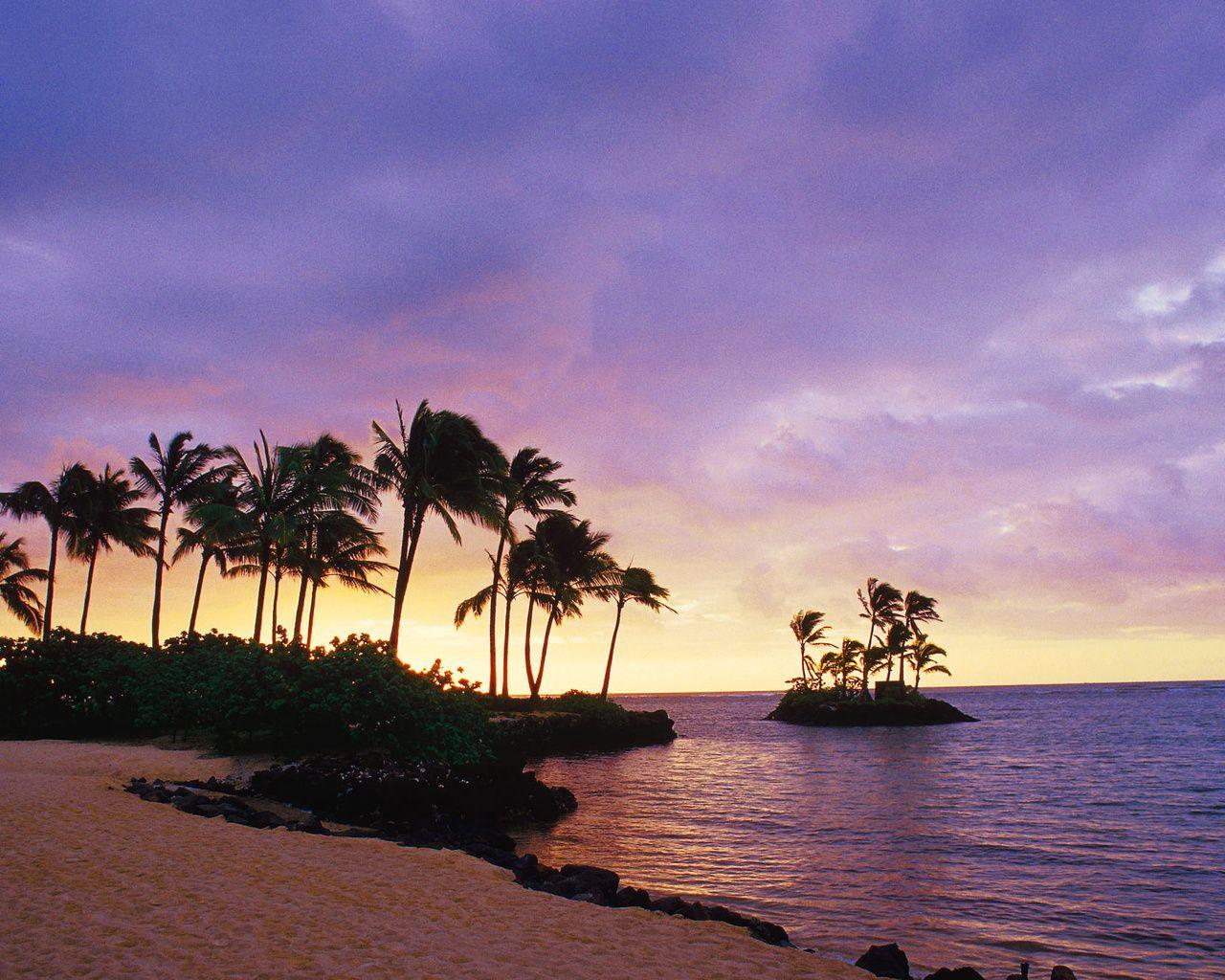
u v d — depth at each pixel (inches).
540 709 1920.5
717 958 325.4
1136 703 5083.7
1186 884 626.5
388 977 258.5
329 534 1455.5
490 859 550.3
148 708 943.7
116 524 1707.7
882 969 394.0
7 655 1074.7
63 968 245.3
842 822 901.2
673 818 918.4
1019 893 596.1
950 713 3376.0
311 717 851.4
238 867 399.9
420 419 1301.7
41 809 519.8
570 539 2085.4
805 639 3644.2
